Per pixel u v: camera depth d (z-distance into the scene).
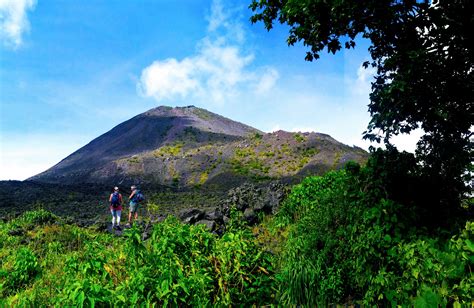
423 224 5.60
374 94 7.33
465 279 3.38
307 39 7.42
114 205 14.44
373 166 6.49
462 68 6.30
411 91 6.15
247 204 12.28
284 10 7.50
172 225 5.79
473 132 6.62
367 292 4.84
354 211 6.04
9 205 20.89
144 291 4.41
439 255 3.92
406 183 6.37
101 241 10.77
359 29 7.03
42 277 7.16
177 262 4.76
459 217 5.87
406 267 4.47
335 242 5.90
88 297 4.09
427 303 3.56
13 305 5.61
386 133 6.97
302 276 5.48
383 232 5.20
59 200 23.94
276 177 46.41
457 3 6.11
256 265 5.34
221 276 5.02
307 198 9.66
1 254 9.54
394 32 6.84
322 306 5.21
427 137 7.07
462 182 6.46
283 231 9.21
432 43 6.66
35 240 10.97
